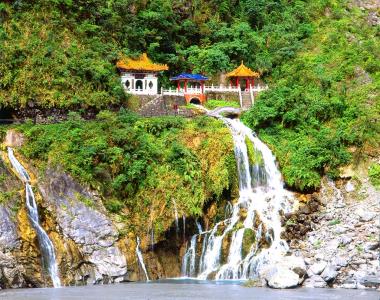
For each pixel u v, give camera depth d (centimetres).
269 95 5619
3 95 4947
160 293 3475
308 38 7331
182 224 4453
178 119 5116
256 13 7406
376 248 3984
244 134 5162
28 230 3903
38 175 4278
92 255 4038
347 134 5175
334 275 3672
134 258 4200
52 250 3953
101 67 5397
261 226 4488
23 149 4419
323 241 4250
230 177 4822
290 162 5097
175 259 4412
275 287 3612
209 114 5644
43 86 5100
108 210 4278
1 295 3409
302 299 3222
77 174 4284
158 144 4825
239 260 4312
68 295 3406
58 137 4525
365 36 7631
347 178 5016
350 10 8494
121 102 5478
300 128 5372
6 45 5141
